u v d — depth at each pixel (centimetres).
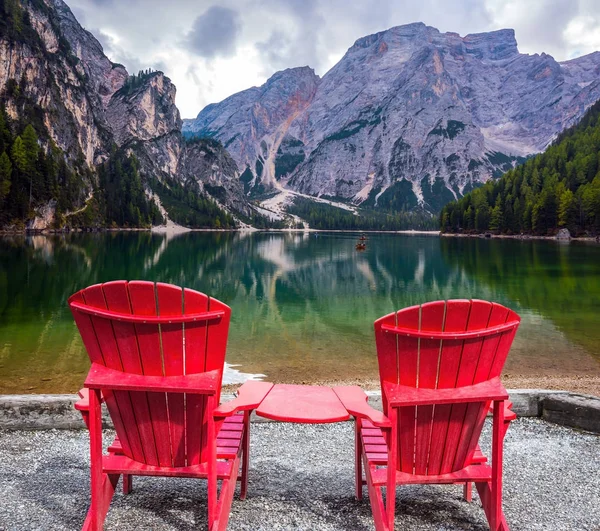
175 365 246
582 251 6456
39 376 931
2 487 329
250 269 4044
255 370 1023
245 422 317
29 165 10331
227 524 283
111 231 13500
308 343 1296
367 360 1111
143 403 257
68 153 14938
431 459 269
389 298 2391
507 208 12394
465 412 259
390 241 11144
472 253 6309
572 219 10275
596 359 1124
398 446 269
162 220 16750
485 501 280
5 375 938
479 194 13912
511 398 489
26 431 446
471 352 247
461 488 344
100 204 14088
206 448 270
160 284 237
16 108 13750
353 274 3697
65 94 16875
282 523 287
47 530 273
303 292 2627
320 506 311
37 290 2358
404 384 254
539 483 348
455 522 293
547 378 959
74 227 11862
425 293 2592
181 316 238
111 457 279
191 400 256
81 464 372
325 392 318
